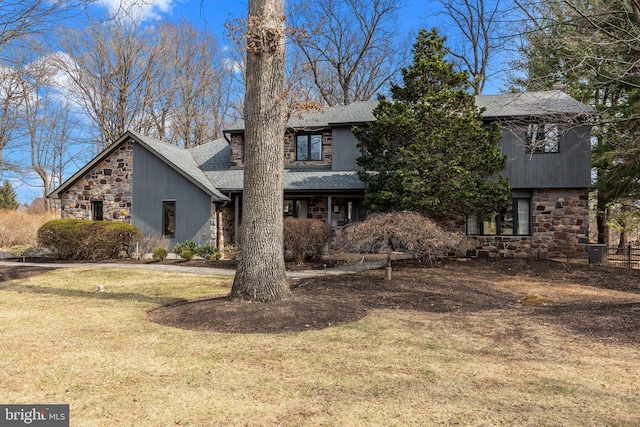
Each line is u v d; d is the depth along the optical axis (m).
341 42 29.94
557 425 3.20
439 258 14.45
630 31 8.94
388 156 13.26
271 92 7.17
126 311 7.21
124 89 26.98
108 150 17.05
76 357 4.68
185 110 30.98
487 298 8.58
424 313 7.19
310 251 14.11
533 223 14.99
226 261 14.71
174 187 16.56
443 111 12.18
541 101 13.78
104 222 15.56
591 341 5.48
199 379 4.08
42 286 10.04
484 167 12.39
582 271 11.96
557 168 14.56
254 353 4.88
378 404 3.56
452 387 3.94
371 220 10.08
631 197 15.44
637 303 7.28
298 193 16.23
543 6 9.61
